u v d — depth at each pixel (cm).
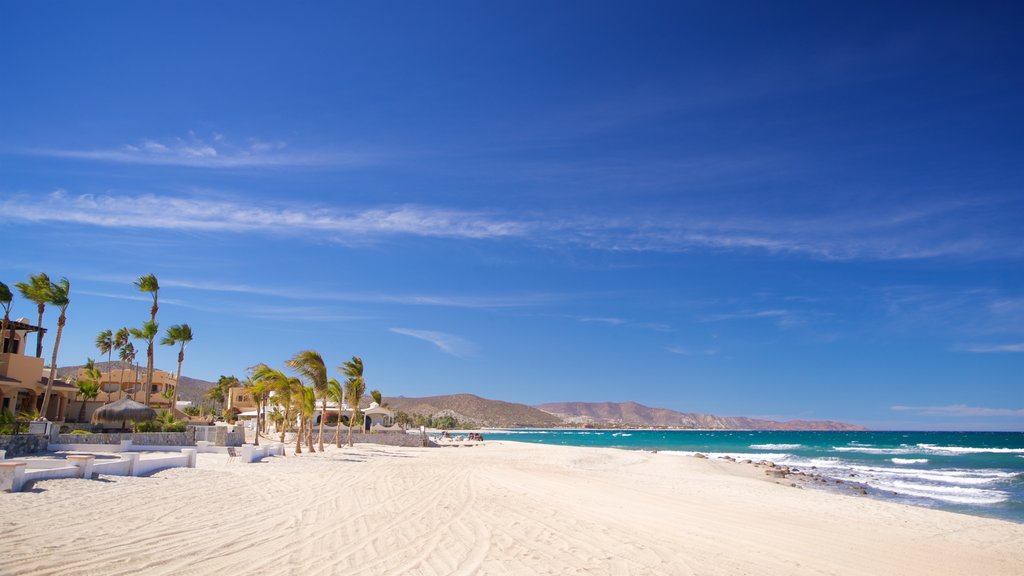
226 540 1119
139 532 1123
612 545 1247
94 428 3453
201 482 1939
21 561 870
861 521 1914
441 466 3198
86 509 1291
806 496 2616
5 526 1072
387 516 1487
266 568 945
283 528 1270
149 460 2091
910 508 2309
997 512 2542
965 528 1872
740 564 1152
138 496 1532
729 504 2141
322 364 4094
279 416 6575
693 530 1494
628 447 10150
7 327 4334
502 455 4975
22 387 4066
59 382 4538
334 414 6825
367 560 1035
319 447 4378
